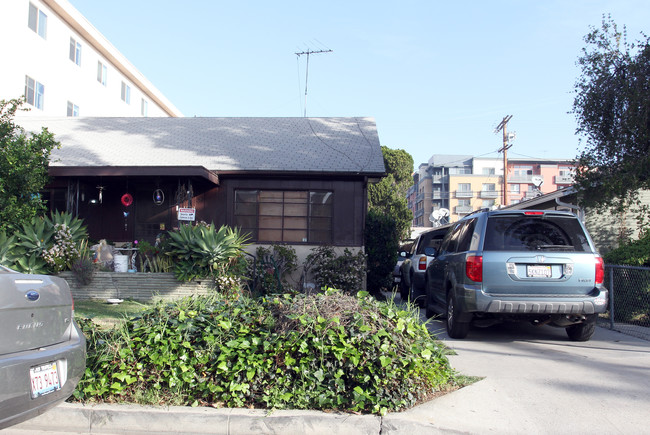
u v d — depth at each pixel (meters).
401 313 5.17
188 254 10.86
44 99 22.75
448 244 8.95
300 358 4.66
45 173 11.05
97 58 27.97
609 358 6.46
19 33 20.98
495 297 6.86
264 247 12.94
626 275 9.17
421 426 4.26
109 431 4.42
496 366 6.04
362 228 12.95
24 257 10.54
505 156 35.72
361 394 4.43
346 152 14.02
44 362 3.68
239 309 5.31
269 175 12.90
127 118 17.83
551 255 6.87
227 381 4.66
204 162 13.27
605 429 4.26
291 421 4.30
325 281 12.13
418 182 93.38
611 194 10.69
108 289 10.88
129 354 4.74
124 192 13.50
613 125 10.59
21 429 4.49
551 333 8.28
